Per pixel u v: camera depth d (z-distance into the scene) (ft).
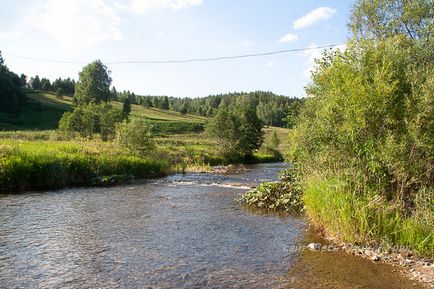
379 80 37.06
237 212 51.70
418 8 55.67
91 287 25.67
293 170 64.54
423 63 45.65
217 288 25.68
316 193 41.45
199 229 42.01
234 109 234.38
